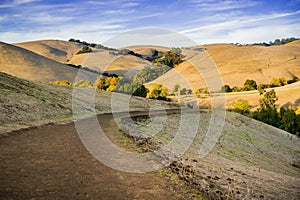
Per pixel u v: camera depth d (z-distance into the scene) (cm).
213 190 1013
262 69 11381
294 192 1324
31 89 3644
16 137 1509
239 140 3050
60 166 1047
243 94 8044
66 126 2047
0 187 810
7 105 2469
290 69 11412
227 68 11169
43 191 815
